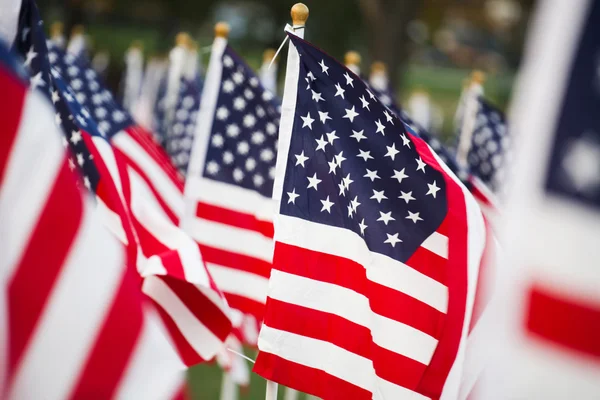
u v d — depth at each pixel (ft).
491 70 182.80
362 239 21.42
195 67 48.08
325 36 132.46
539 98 11.78
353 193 21.48
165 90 60.44
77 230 12.74
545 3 11.67
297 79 21.89
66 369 12.57
